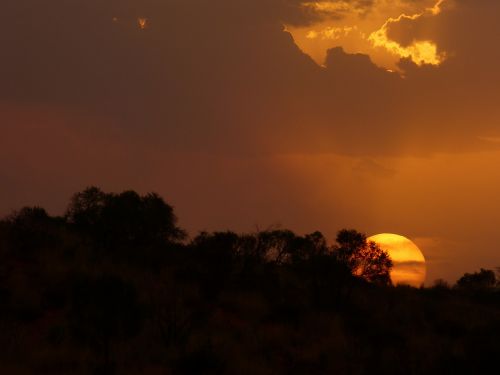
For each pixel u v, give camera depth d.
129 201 90.62
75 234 84.88
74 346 59.03
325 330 76.38
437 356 65.31
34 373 52.75
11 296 66.00
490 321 88.00
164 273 81.44
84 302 58.84
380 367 64.56
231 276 88.31
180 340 64.12
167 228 93.56
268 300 84.25
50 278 70.19
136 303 60.25
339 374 64.06
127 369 55.94
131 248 88.62
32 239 78.12
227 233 88.06
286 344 70.75
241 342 68.44
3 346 56.56
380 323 81.38
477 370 61.03
